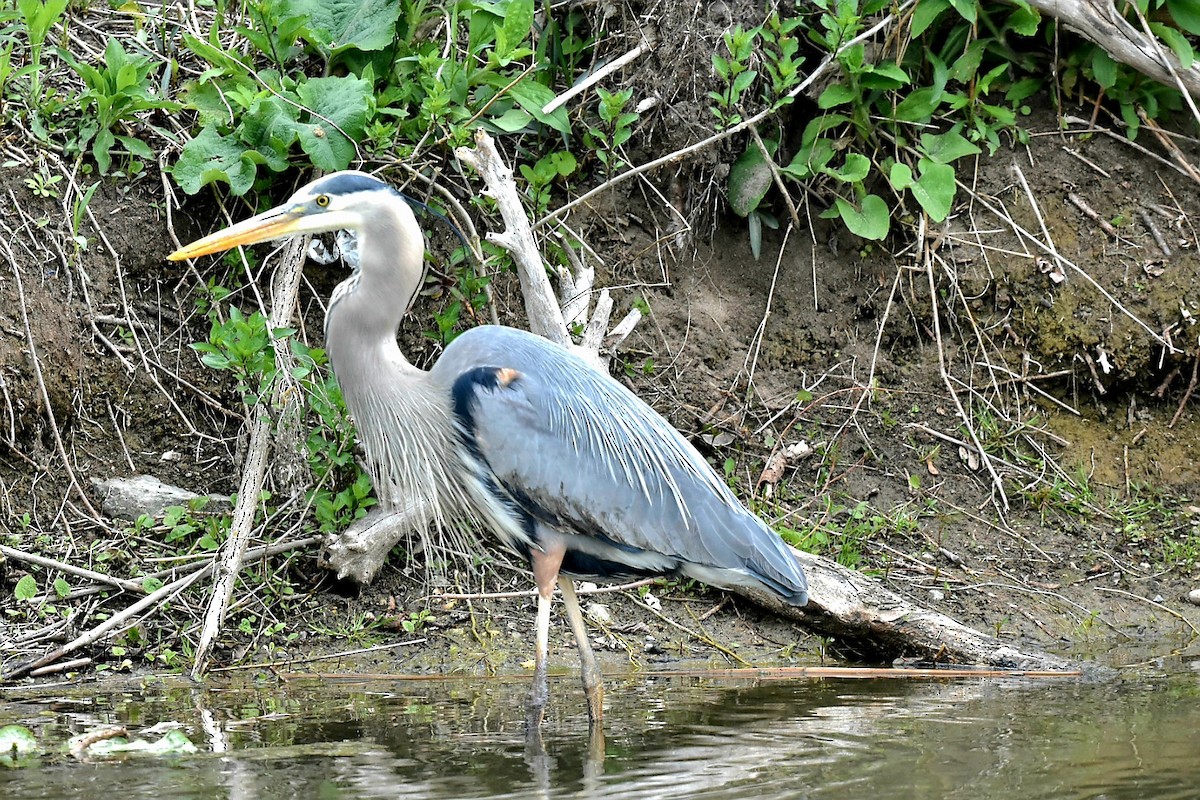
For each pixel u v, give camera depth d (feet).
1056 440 41.45
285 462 35.50
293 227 28.81
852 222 41.57
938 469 40.47
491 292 39.45
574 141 41.96
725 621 35.22
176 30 41.22
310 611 33.63
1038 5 41.86
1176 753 23.68
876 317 42.73
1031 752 23.85
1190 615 36.32
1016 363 42.42
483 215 39.65
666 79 41.37
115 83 37.50
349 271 39.22
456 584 35.06
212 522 33.53
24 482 34.53
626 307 41.55
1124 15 43.42
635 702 28.63
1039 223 42.98
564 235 40.68
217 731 25.66
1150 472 41.47
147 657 31.14
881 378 42.19
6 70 36.37
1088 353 42.24
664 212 42.39
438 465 30.63
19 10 38.22
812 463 40.11
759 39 41.73
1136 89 44.01
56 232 36.78
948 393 42.01
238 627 32.45
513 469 29.25
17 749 24.03
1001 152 43.98
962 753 23.82
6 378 34.50
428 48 38.75
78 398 35.94
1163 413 42.60
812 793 21.30
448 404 30.14
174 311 37.96
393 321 29.96
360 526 34.12
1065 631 35.37
